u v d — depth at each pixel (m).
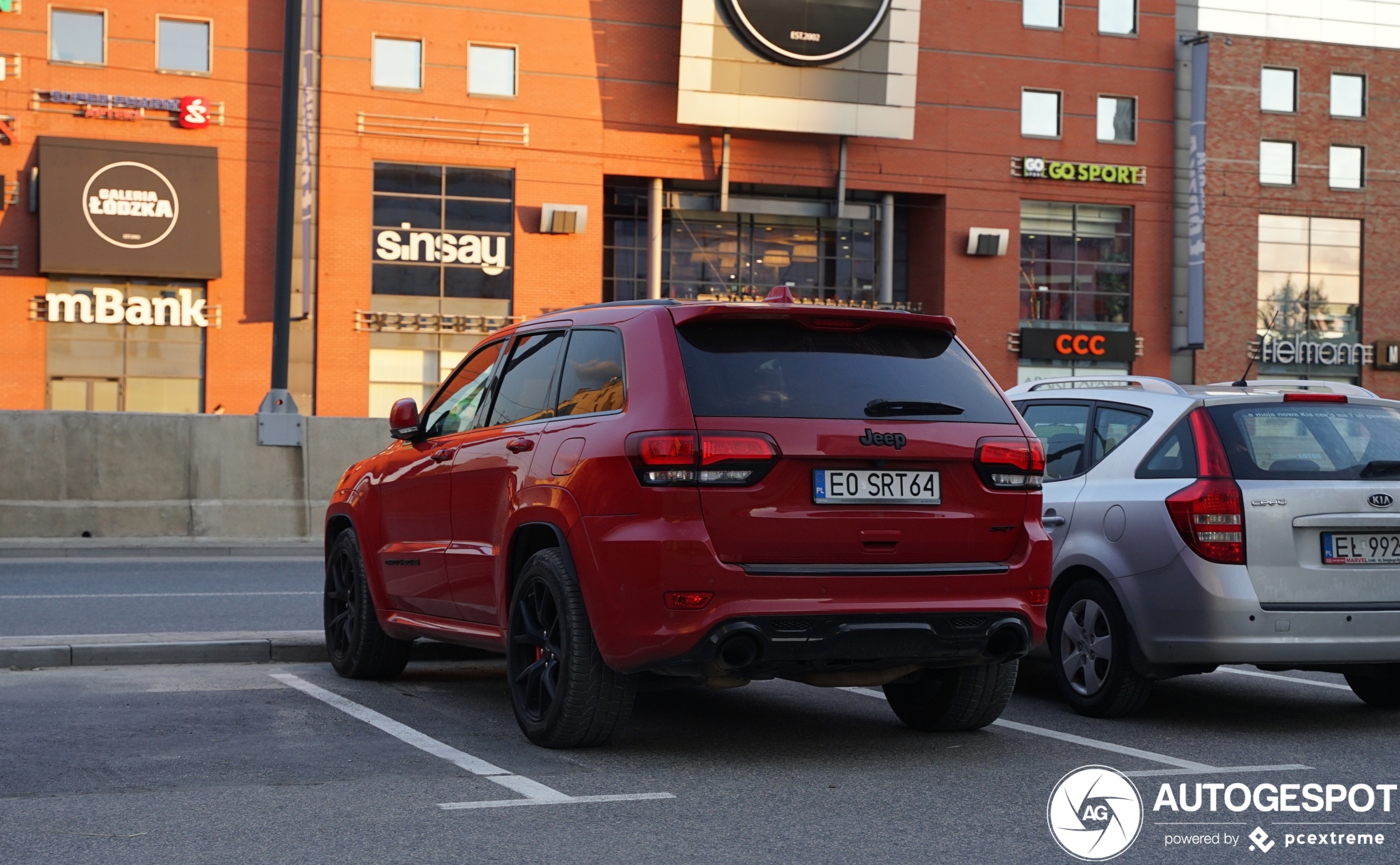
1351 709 7.19
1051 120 44.09
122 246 36.03
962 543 5.50
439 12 39.06
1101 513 6.79
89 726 6.12
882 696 7.45
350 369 38.34
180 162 36.56
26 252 36.12
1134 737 6.29
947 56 43.06
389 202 38.78
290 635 8.52
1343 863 4.23
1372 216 46.94
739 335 5.50
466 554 6.41
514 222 39.66
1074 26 44.19
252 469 18.45
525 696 5.90
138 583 13.17
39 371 36.22
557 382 6.05
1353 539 6.34
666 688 5.64
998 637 5.52
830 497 5.30
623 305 5.87
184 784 5.02
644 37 40.62
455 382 7.23
